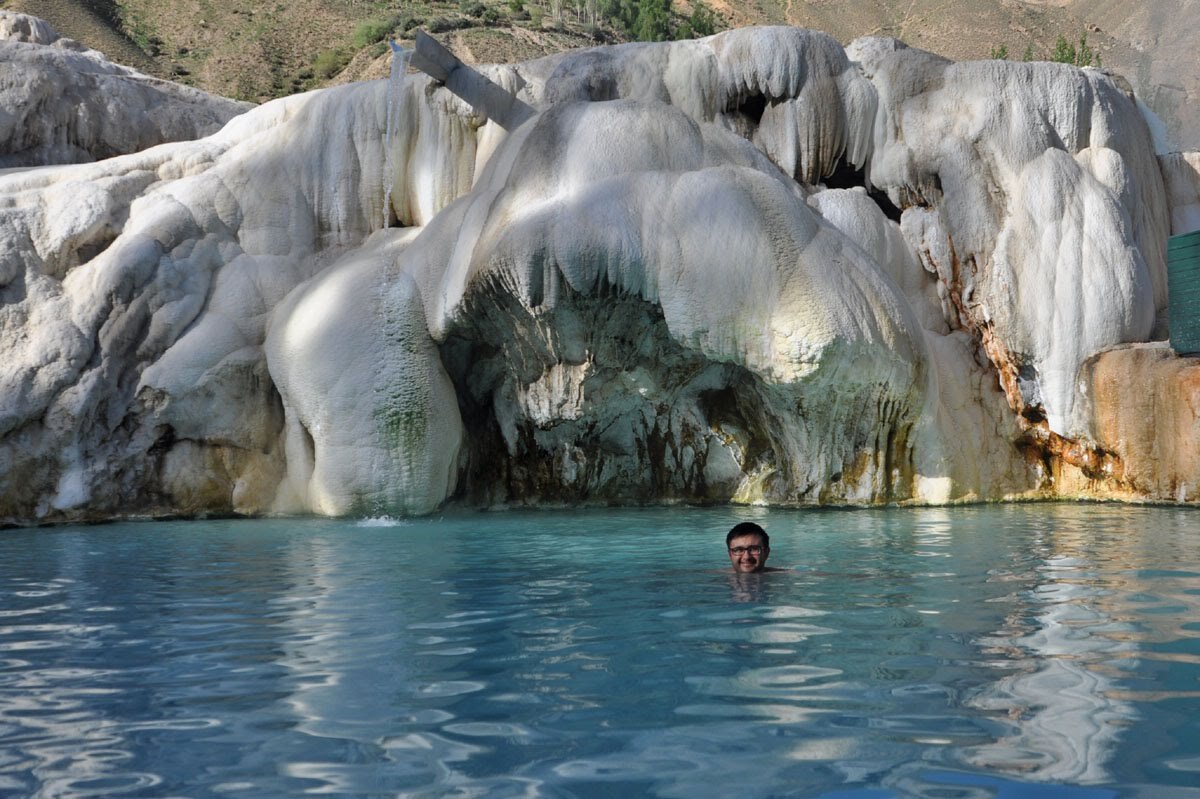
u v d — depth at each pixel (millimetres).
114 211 10555
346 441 9539
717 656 3326
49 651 3609
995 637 3557
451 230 10117
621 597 4586
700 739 2455
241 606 4551
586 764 2289
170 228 10492
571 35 51781
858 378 8984
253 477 10109
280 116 11727
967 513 8969
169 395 9875
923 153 10852
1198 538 6750
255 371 10180
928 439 9844
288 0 56000
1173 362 9648
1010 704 2703
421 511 9555
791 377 8781
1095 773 2170
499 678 3084
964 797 2053
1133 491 9914
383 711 2750
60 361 9586
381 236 11016
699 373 10039
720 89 11156
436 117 11188
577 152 9602
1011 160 10742
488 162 10641
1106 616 3932
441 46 10359
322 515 9680
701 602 4418
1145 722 2521
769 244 8922
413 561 6102
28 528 9234
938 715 2617
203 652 3555
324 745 2471
